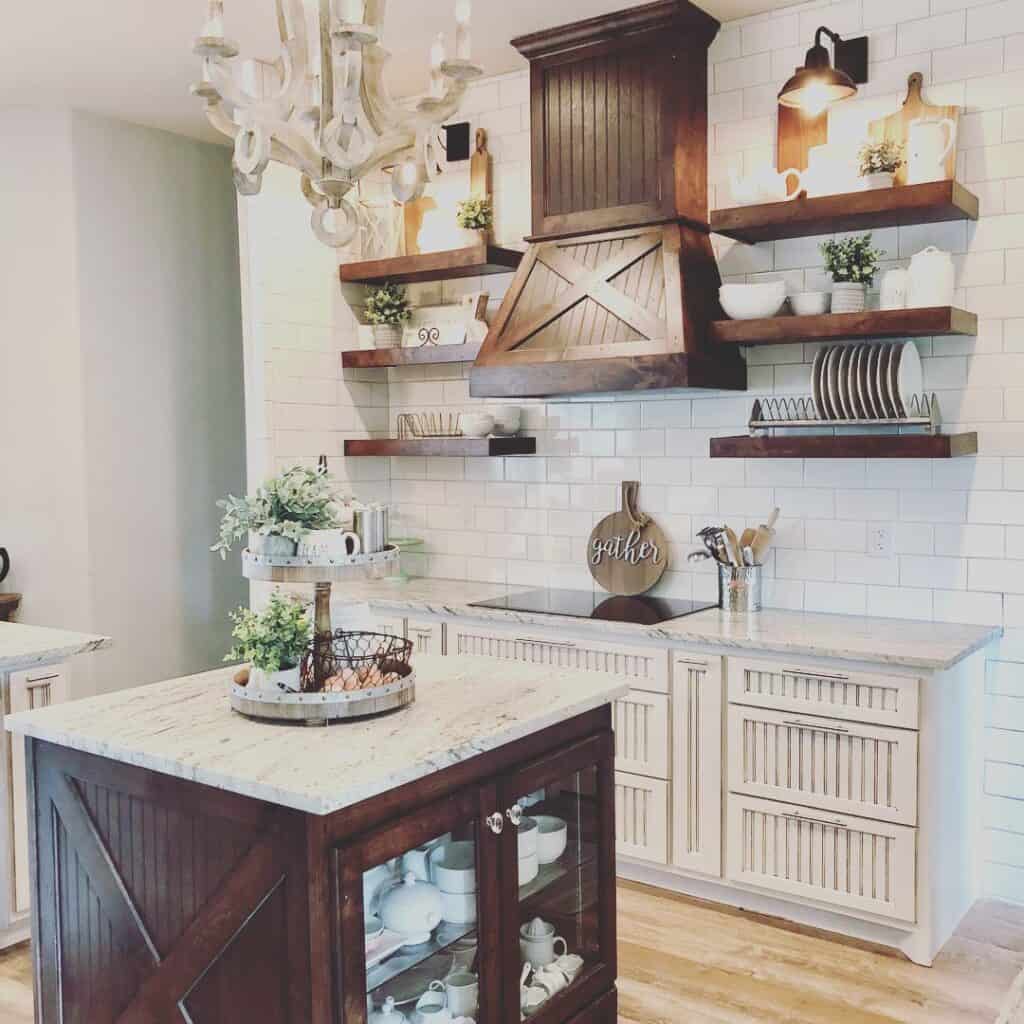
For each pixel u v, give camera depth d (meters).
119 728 2.26
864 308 3.66
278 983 1.93
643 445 4.37
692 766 3.60
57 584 4.88
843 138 3.82
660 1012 2.96
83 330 4.85
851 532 3.88
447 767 2.10
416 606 4.26
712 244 4.14
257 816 1.94
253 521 2.36
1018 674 3.57
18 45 4.11
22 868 3.38
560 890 2.43
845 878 3.31
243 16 3.90
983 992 3.05
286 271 4.75
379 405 5.20
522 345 4.09
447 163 4.87
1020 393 3.53
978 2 3.54
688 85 3.93
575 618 3.84
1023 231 3.50
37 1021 2.39
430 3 3.83
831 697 3.29
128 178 5.03
